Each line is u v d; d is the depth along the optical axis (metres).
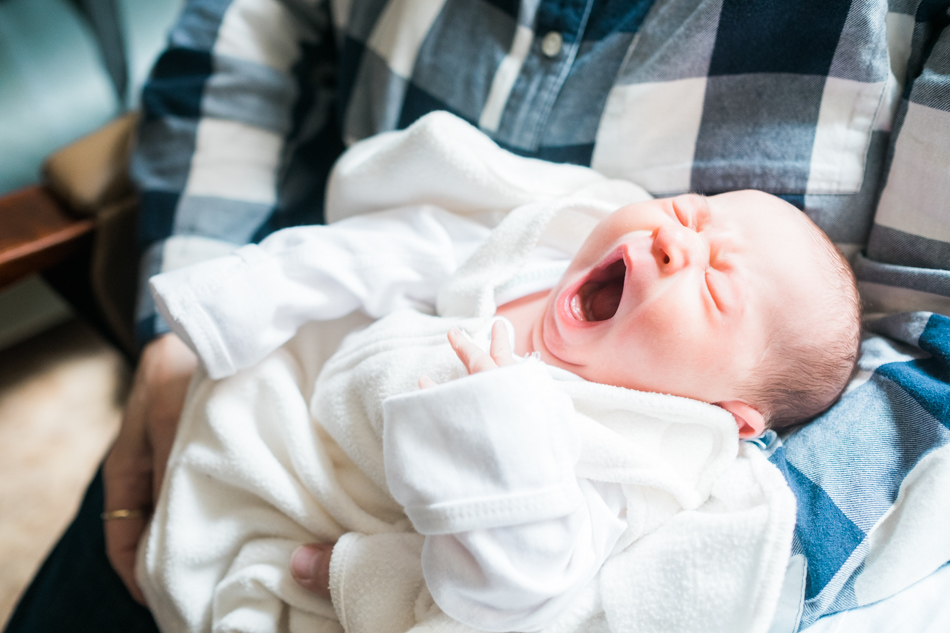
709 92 0.72
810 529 0.57
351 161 0.77
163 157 0.91
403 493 0.54
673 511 0.61
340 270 0.68
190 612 0.66
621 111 0.76
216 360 0.65
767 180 0.70
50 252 0.91
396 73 0.84
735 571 0.54
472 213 0.79
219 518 0.68
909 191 0.66
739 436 0.65
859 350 0.67
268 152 0.96
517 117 0.81
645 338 0.62
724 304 0.61
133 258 0.98
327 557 0.62
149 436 0.83
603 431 0.60
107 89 1.22
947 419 0.57
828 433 0.62
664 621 0.55
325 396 0.68
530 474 0.51
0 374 1.45
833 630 0.57
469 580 0.51
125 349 1.13
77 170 0.93
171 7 1.31
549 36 0.78
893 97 0.67
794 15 0.66
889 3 0.67
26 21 1.19
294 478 0.68
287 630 0.66
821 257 0.64
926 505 0.56
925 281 0.65
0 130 1.12
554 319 0.67
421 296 0.75
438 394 0.53
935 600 0.58
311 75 1.01
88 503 0.87
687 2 0.72
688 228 0.64
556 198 0.74
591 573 0.55
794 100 0.69
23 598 0.83
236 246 0.89
